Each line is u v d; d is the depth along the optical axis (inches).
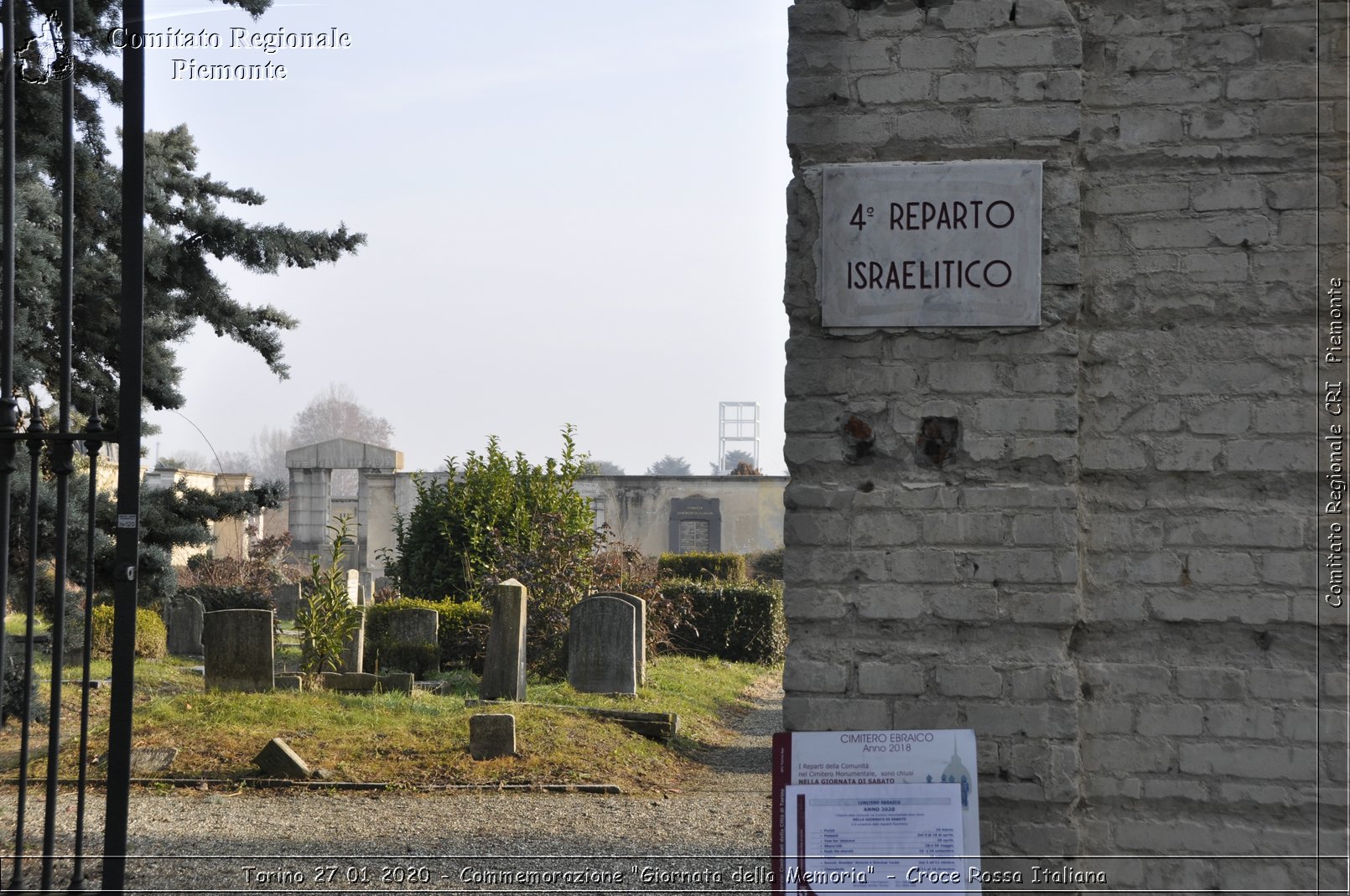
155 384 392.5
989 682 144.3
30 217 345.7
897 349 149.8
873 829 136.7
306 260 422.9
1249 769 142.9
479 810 279.7
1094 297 150.1
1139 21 151.4
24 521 321.4
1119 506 147.6
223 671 413.7
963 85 150.3
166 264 401.1
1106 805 144.3
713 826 270.8
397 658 509.0
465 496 638.5
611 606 469.1
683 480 1242.6
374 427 3998.5
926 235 149.7
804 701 146.7
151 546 395.5
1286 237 147.6
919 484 147.8
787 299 152.3
